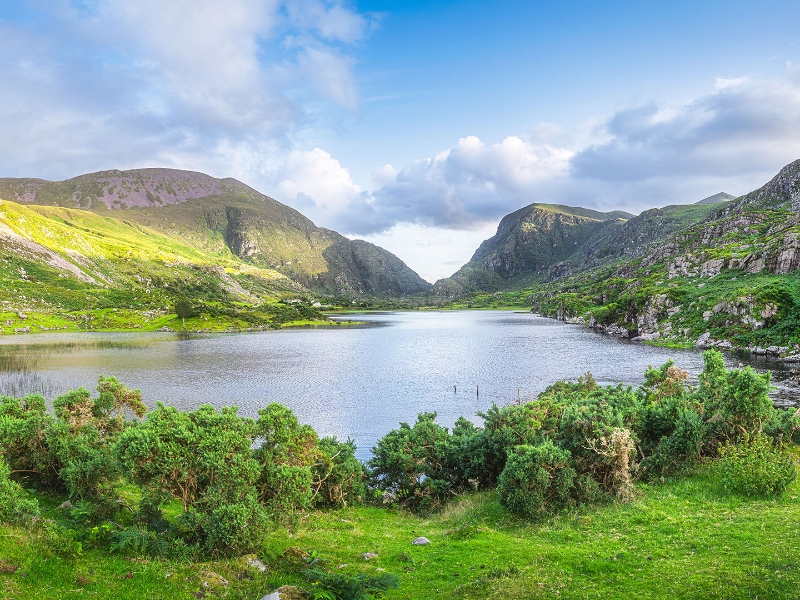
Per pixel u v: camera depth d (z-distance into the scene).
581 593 13.52
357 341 180.75
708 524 18.77
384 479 32.84
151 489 17.91
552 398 36.34
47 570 13.22
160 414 19.00
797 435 30.33
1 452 23.14
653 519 20.19
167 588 13.37
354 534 22.22
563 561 16.39
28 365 116.19
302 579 15.32
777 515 18.77
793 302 118.38
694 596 12.70
